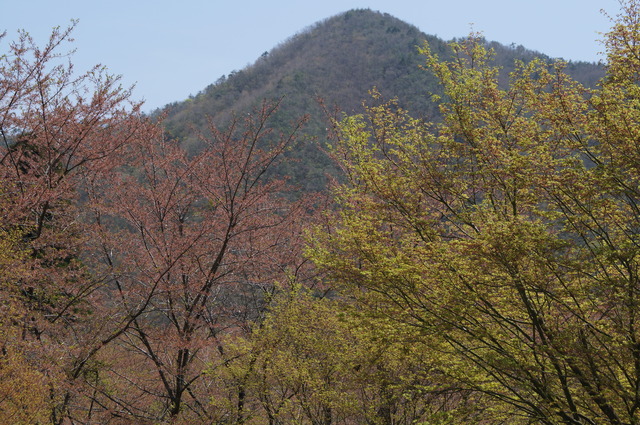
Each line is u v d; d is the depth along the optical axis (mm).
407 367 10766
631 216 7879
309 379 11609
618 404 7508
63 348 10680
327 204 15508
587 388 7836
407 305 8781
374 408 11148
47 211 11688
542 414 7906
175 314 13336
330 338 12273
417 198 9562
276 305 13906
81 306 12242
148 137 13422
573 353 7270
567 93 8227
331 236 10531
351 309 9156
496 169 8430
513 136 9180
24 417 8227
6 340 8766
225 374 12992
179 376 12445
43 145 11680
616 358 7398
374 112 11125
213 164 13891
